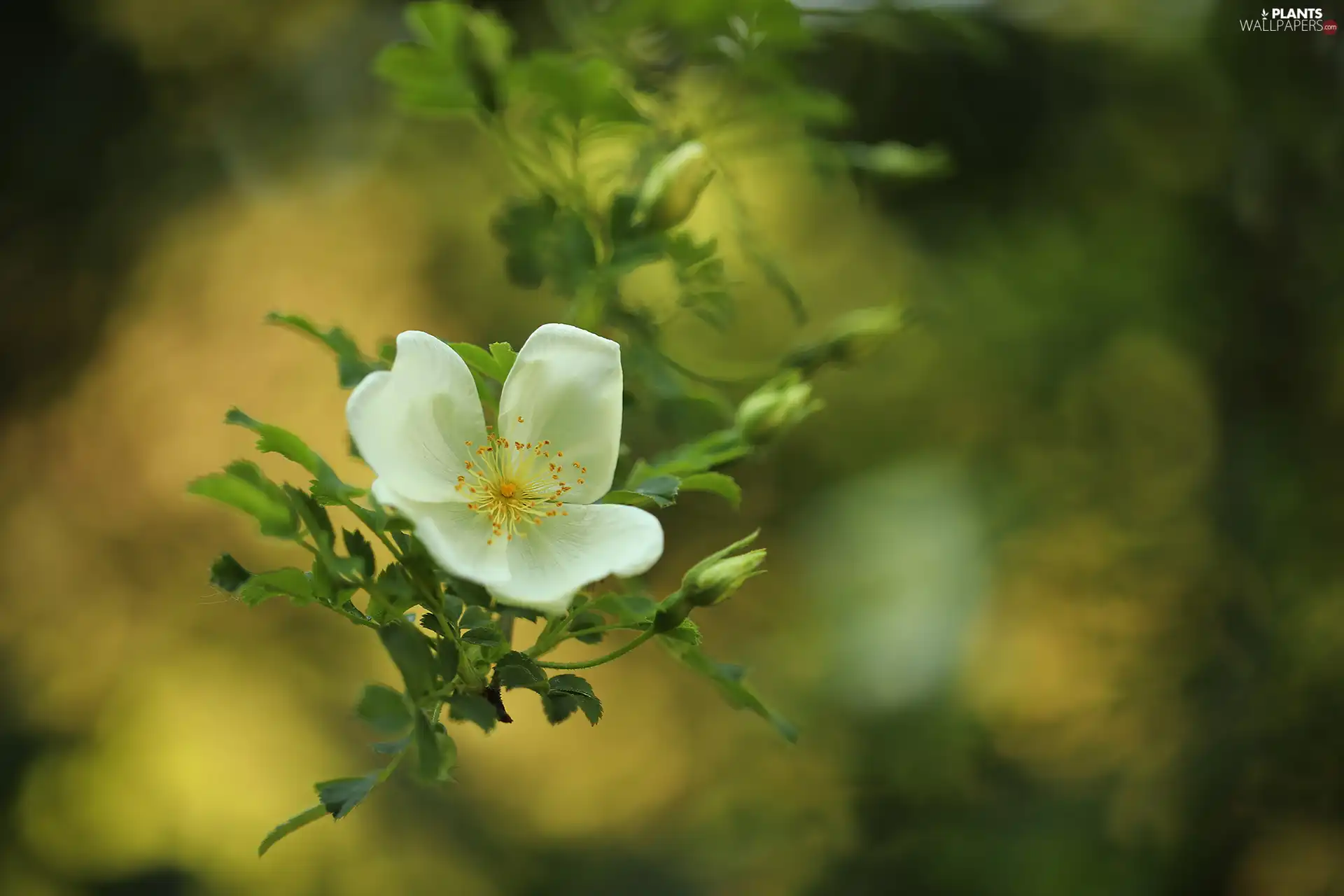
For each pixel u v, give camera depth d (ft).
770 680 4.54
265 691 5.85
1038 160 3.63
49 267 5.07
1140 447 4.00
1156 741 3.83
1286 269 3.65
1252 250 3.68
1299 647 3.61
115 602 5.87
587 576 2.42
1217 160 3.68
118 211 5.02
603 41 2.86
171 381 5.80
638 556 2.42
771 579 5.04
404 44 2.70
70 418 5.68
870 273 4.65
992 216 3.79
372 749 2.42
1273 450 3.69
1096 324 3.92
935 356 4.32
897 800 4.14
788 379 2.69
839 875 4.19
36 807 5.42
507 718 2.40
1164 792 3.79
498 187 5.40
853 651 4.05
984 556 3.98
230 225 5.49
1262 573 3.69
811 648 4.35
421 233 5.70
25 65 4.56
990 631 3.96
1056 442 4.09
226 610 5.85
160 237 5.27
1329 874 3.62
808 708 4.22
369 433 2.39
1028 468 4.07
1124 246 3.81
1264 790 3.67
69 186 4.82
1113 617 3.91
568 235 2.68
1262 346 3.69
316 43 5.09
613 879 5.33
